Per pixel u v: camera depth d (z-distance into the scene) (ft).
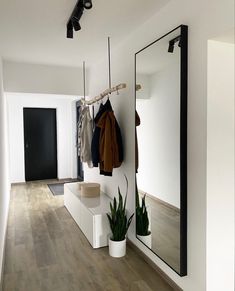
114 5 7.05
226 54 5.81
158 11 7.41
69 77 13.96
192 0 6.01
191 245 6.31
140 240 8.75
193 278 6.27
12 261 8.59
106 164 9.49
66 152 22.26
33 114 21.62
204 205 5.87
